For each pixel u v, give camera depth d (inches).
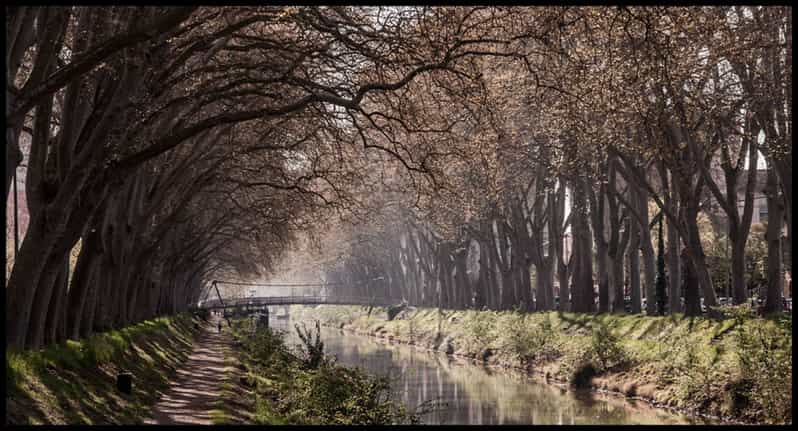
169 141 1058.7
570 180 2657.5
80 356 1269.7
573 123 1465.3
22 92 850.8
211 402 1360.7
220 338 3607.3
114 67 1026.1
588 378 2262.6
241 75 1353.3
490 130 1378.0
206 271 5433.1
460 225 3518.7
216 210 2792.8
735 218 1910.7
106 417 1042.1
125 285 2130.9
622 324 2418.8
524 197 3191.4
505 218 3272.6
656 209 3599.9
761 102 1624.0
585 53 1318.9
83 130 1095.6
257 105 1605.6
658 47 1181.7
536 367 2659.9
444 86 1247.5
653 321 2262.6
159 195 1881.2
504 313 3479.3
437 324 4114.2
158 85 1195.9
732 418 1593.3
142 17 1005.2
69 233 1092.5
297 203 2300.7
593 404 1958.7
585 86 1259.2
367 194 2208.4
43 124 1063.6
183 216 2564.0
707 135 1897.1
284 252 4170.8
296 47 1282.0
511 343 2913.4
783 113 1632.6
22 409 868.0
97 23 1027.9
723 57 1524.4
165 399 1402.6
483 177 2245.3
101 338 1571.1
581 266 2878.9
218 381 1733.5
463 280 4229.8
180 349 2536.9
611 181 2397.9
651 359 2073.1
